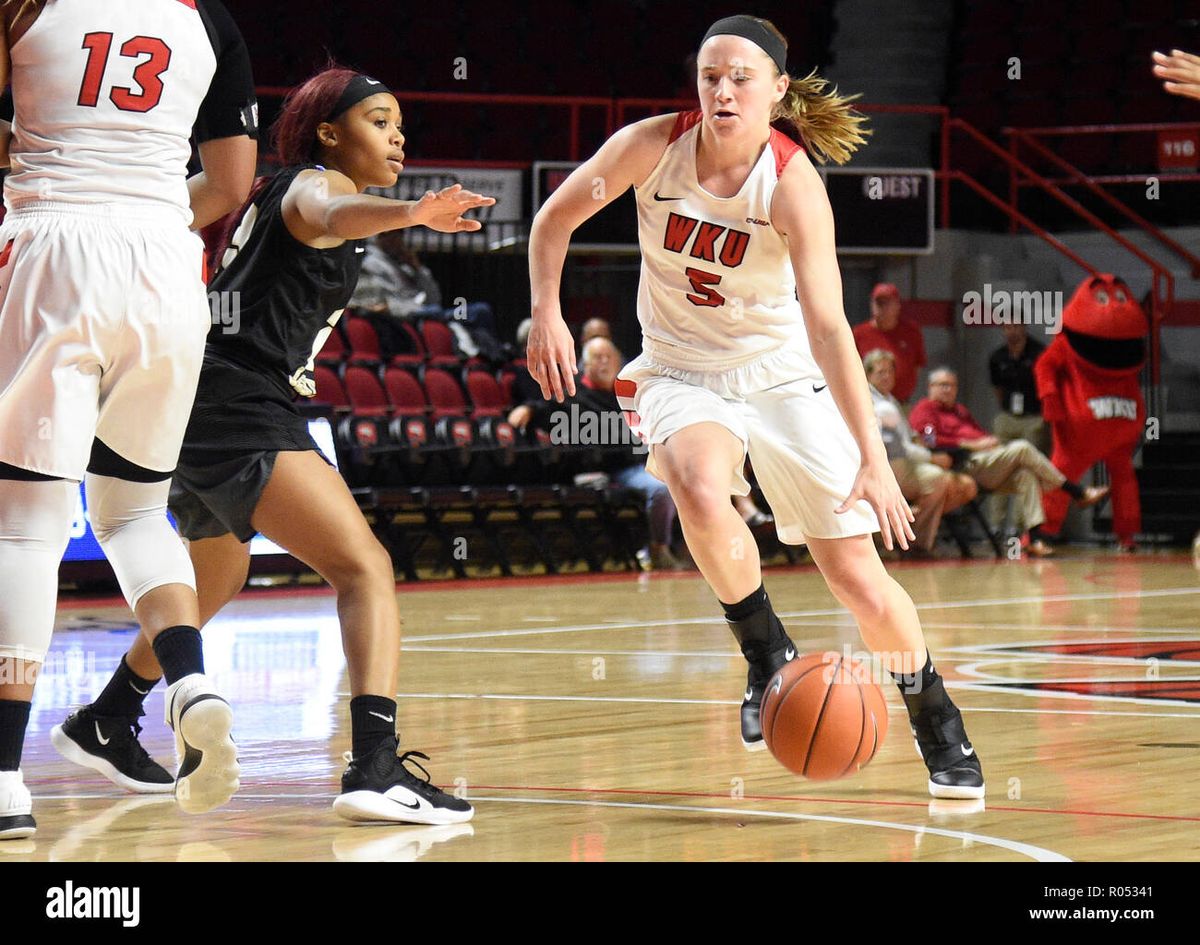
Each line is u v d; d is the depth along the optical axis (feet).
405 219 12.98
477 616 34.81
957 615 33.88
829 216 14.39
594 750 17.29
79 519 39.60
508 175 56.90
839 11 70.38
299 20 63.00
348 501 13.75
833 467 14.55
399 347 49.19
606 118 63.82
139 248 12.35
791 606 36.63
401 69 63.77
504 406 49.44
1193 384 62.69
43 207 12.30
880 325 54.54
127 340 12.35
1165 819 13.24
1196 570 47.57
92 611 36.73
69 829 13.24
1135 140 66.54
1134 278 64.18
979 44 70.08
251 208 14.20
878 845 12.32
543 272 14.98
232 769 12.25
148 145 12.53
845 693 13.34
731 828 13.05
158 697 22.26
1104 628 30.94
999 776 15.44
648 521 48.98
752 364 14.90
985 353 60.85
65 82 12.30
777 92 14.52
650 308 15.29
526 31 65.98
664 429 14.61
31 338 12.14
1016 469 53.11
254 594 41.57
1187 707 20.30
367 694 13.39
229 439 13.66
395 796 13.16
